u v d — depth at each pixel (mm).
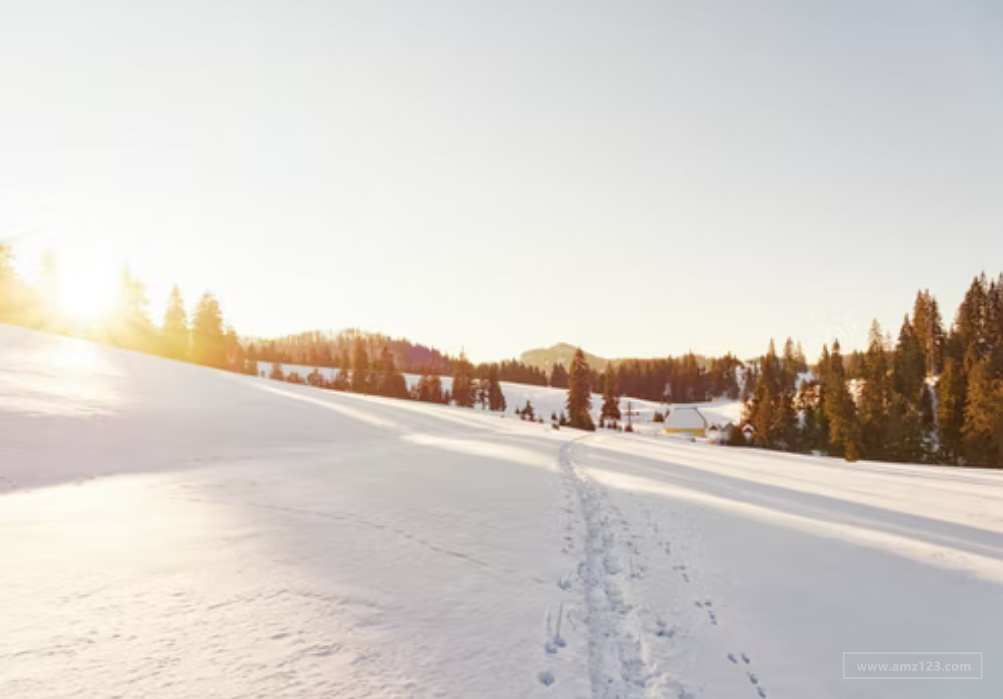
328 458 21984
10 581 6598
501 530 10602
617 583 7875
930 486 21562
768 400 84062
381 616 6152
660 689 4973
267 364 172750
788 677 5164
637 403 178875
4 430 18578
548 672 5055
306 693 4418
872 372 79125
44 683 4352
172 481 15539
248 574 7297
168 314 77812
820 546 9578
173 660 4852
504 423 56469
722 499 15039
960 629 6008
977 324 85500
